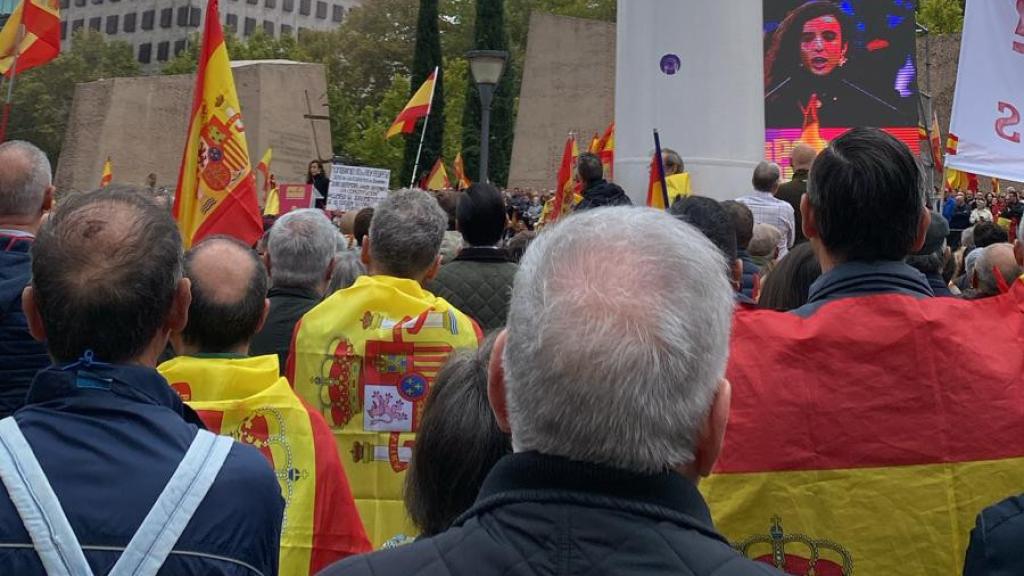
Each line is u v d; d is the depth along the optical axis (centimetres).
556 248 167
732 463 246
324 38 7688
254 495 221
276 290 449
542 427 158
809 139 2561
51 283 224
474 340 387
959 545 239
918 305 252
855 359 248
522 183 3222
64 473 210
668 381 157
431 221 403
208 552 212
